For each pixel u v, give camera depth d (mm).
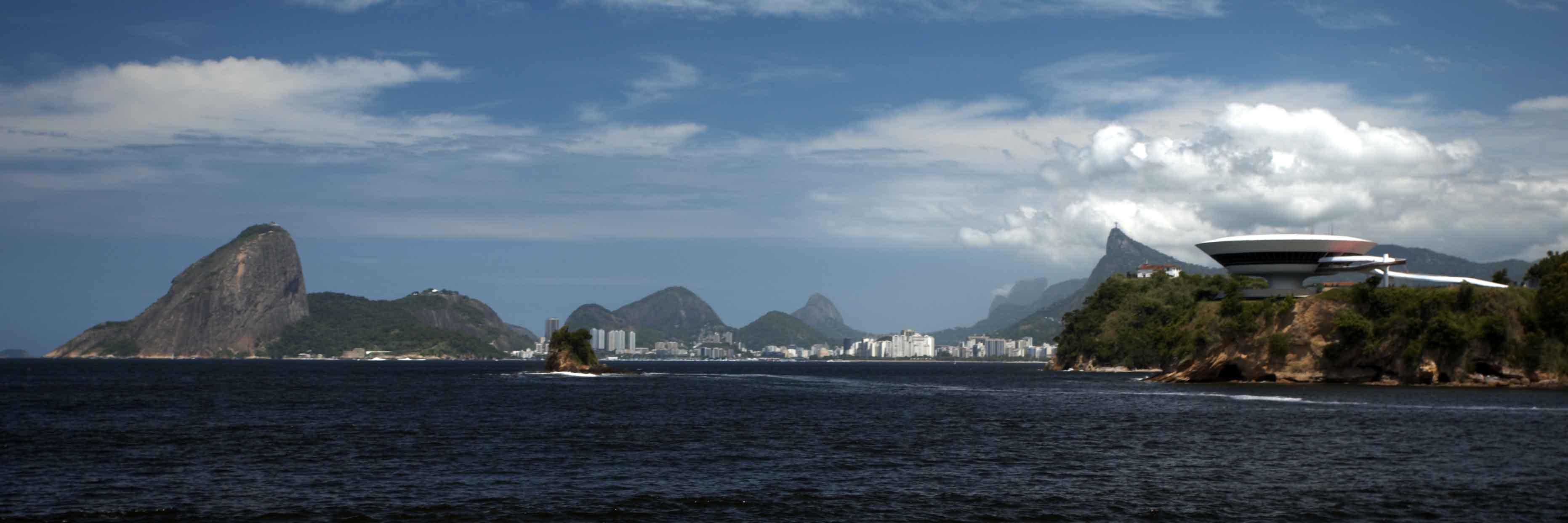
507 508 43938
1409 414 90062
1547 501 45156
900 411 99688
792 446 66625
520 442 68812
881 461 58812
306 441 69188
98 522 41094
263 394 136750
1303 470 54469
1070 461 58750
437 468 55875
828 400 120125
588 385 167750
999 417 90562
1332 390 131125
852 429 79000
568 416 91438
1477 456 60000
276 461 58938
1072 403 111438
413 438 71750
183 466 56625
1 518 41719
